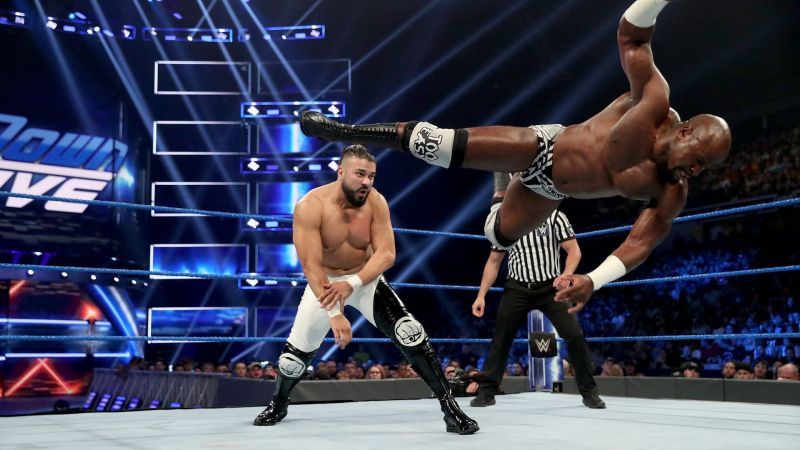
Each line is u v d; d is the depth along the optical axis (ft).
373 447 8.87
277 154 57.36
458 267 63.62
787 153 46.16
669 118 7.79
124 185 53.88
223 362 58.85
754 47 48.93
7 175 48.37
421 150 8.34
